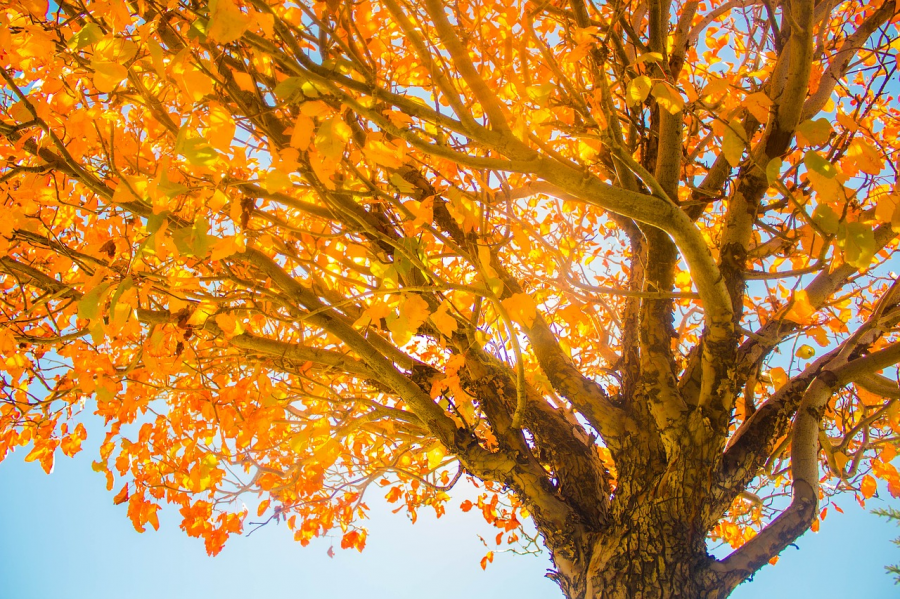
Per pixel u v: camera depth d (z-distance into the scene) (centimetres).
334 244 293
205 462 320
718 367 272
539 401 345
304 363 344
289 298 279
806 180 285
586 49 239
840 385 303
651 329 296
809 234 233
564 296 408
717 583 270
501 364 345
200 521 379
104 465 352
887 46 245
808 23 223
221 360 351
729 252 283
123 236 246
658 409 288
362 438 498
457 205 208
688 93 207
